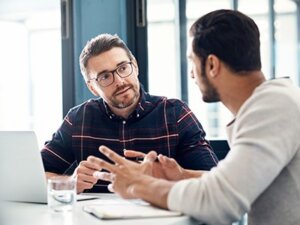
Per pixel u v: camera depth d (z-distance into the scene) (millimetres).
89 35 2500
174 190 1136
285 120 1106
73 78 2516
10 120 4223
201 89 1299
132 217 1111
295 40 2678
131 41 2510
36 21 4320
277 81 1202
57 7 2656
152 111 2020
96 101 2096
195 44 1270
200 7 2594
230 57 1220
